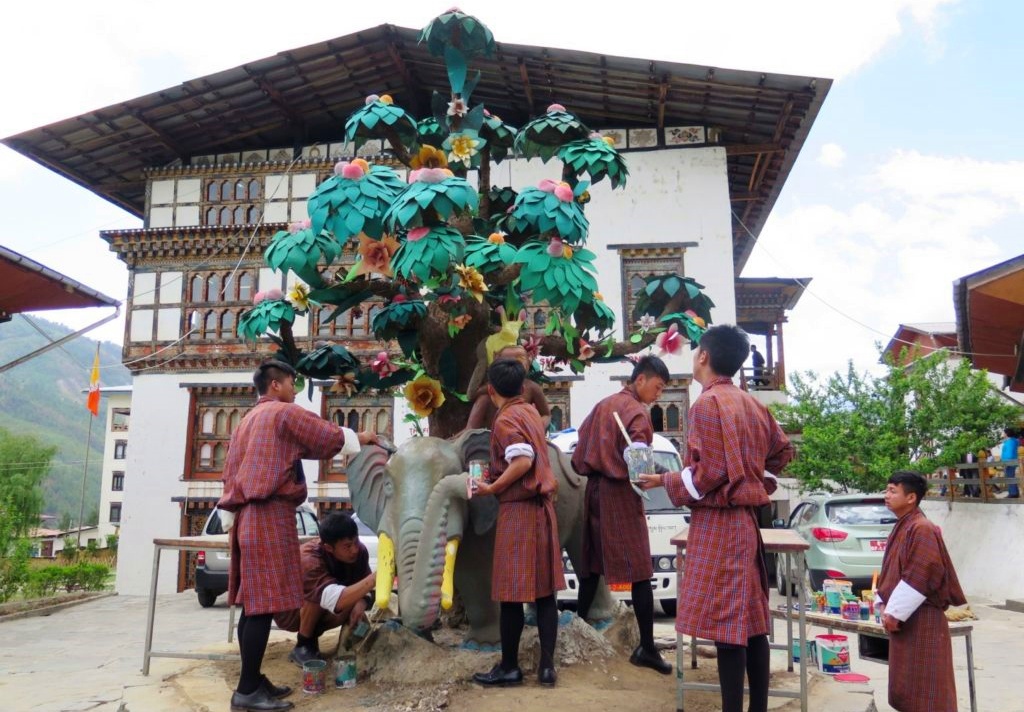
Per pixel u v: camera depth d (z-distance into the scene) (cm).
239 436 411
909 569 417
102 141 1866
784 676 440
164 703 397
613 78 1633
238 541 396
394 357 514
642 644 439
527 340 483
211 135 1928
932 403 1410
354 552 479
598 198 1761
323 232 443
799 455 1477
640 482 350
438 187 389
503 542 383
